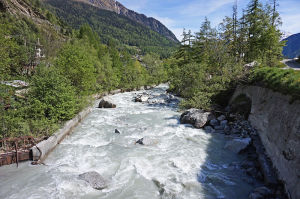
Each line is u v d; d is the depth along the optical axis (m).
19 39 34.47
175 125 15.95
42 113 12.73
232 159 9.95
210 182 7.83
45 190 7.10
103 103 23.97
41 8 110.00
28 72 27.50
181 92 28.98
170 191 7.17
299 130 6.54
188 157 10.07
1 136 10.02
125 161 9.54
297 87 7.89
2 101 12.20
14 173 8.33
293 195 5.87
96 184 7.38
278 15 29.20
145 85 55.09
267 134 9.89
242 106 16.11
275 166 7.81
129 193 7.10
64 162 9.45
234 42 32.19
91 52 45.66
